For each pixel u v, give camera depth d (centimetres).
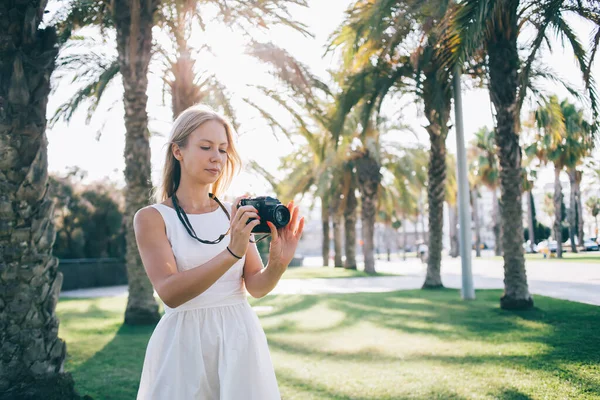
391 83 1184
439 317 851
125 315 891
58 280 422
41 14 430
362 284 1703
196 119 200
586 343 575
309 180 2419
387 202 3006
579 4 796
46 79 423
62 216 2202
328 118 1218
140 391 186
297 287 1609
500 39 940
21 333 396
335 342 671
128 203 905
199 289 173
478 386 438
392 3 889
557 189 3238
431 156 1433
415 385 452
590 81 828
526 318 795
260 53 1006
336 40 1162
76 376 519
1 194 397
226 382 181
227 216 209
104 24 1005
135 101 903
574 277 1506
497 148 957
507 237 916
